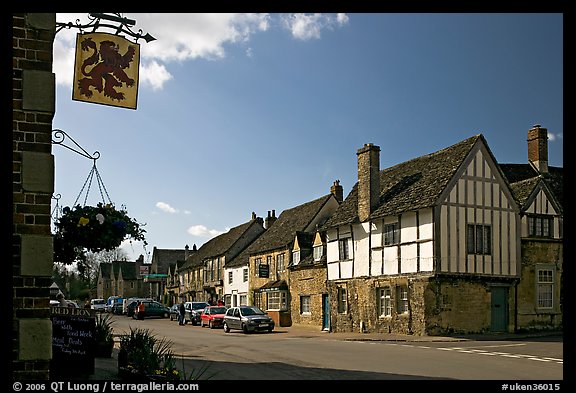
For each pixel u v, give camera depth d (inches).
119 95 325.1
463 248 1051.9
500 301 1091.9
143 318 1943.9
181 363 633.6
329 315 1316.4
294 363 636.7
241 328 1234.6
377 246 1165.1
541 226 1154.7
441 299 1024.9
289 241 1562.5
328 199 1660.9
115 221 363.3
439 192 1040.8
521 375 528.4
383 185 1262.3
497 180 1106.7
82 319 457.1
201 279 2330.2
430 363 626.5
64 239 357.4
